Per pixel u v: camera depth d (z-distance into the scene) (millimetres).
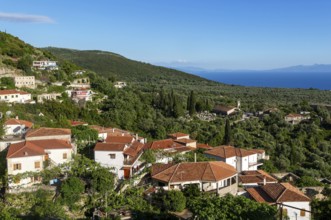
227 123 87000
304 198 36219
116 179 41781
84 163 41281
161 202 33906
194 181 38438
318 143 90688
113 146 47469
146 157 48281
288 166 75750
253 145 86562
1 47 125438
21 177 36719
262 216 23078
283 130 98812
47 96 96250
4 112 68812
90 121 90312
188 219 29047
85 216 32875
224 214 22562
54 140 44562
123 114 95812
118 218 30250
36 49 145500
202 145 74812
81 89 112062
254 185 47188
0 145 45875
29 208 31828
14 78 101500
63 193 33438
